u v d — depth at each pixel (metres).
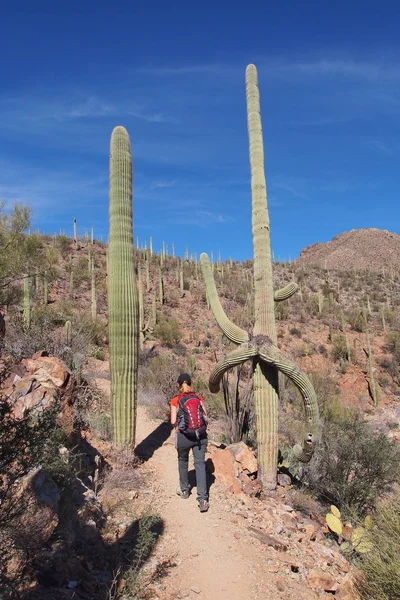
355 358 29.36
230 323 7.56
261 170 7.61
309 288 53.88
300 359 27.42
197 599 3.69
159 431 8.47
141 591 3.54
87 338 12.41
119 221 6.89
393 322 37.78
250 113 7.86
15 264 6.47
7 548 3.14
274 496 6.55
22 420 3.08
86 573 3.52
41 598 3.01
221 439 8.78
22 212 6.68
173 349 24.72
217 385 8.22
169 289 40.47
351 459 7.26
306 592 4.09
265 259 7.27
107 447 6.40
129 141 7.27
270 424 6.77
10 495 2.97
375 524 5.43
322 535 5.78
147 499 5.30
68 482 4.07
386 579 3.69
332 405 15.21
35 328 8.80
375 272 67.25
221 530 4.86
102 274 37.62
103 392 9.16
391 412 20.06
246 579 4.07
